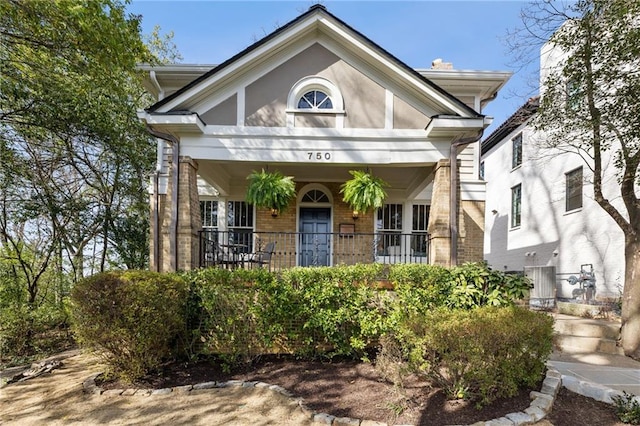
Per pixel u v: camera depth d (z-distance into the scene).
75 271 11.95
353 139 7.98
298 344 6.21
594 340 6.63
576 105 6.78
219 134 7.81
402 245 11.53
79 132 10.84
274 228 11.57
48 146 11.02
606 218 10.34
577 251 11.58
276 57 8.15
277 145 7.90
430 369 4.47
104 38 6.73
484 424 3.73
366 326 5.85
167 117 7.27
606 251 10.33
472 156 10.29
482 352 4.10
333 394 4.71
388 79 8.19
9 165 9.98
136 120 12.53
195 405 4.58
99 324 4.95
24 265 10.71
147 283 5.26
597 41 6.09
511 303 5.82
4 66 8.20
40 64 8.43
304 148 7.93
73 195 12.06
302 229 11.74
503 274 6.19
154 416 4.31
